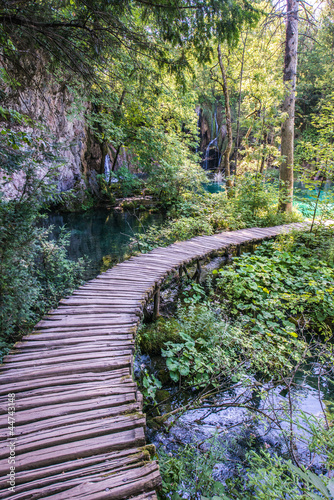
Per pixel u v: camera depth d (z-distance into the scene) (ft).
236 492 7.55
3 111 10.37
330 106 22.57
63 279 16.94
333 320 15.55
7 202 12.01
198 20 12.80
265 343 13.00
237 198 33.12
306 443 8.68
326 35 35.96
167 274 15.81
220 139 84.53
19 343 9.21
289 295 16.43
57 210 40.45
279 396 11.18
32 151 12.01
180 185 40.47
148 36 13.53
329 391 11.57
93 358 8.51
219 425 10.08
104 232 33.35
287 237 24.77
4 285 11.07
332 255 20.93
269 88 32.40
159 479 5.18
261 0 31.35
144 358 13.07
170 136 42.19
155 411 10.52
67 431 6.06
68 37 12.11
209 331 13.52
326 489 4.00
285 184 32.96
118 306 11.78
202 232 26.45
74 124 41.63
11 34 10.96
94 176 48.96
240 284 17.26
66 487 5.00
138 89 16.25
